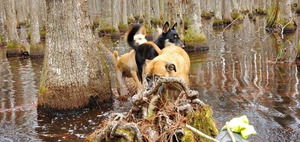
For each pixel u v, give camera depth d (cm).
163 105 353
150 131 321
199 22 968
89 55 525
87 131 448
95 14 2391
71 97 507
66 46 510
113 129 316
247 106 498
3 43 1391
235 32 1470
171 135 317
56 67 508
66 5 509
